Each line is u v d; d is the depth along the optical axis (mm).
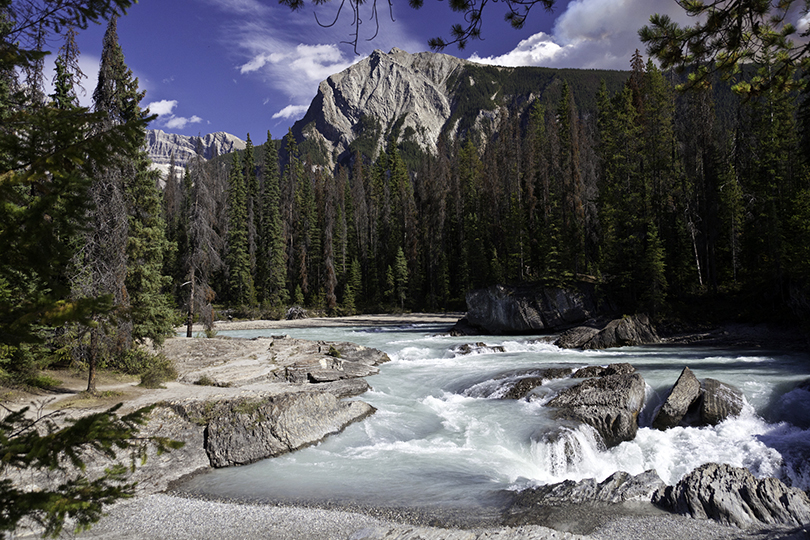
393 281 75875
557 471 12891
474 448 13711
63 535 8719
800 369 20000
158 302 23328
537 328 42219
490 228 69188
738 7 5078
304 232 81875
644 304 39500
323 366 22531
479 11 4785
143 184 23125
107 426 3488
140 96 20438
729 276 44625
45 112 3371
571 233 50406
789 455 12219
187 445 12820
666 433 14562
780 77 5680
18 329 3160
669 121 47094
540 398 17234
